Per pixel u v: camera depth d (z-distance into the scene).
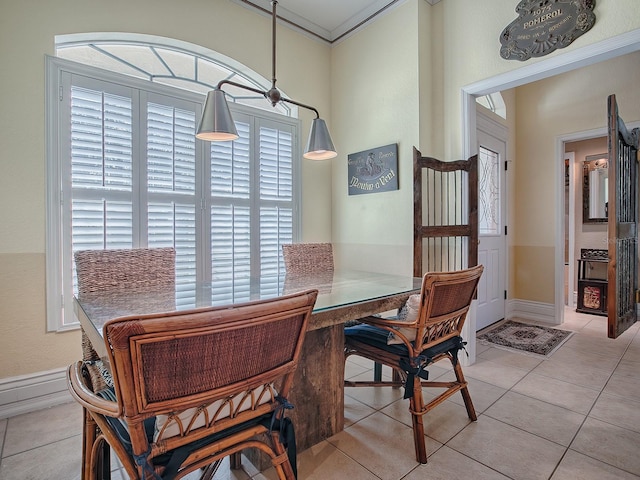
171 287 1.82
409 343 1.47
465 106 2.64
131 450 0.84
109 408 0.81
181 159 2.54
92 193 2.17
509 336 3.19
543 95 3.79
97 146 2.19
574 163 4.45
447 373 2.38
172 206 2.49
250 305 0.77
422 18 2.75
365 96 3.15
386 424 1.75
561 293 3.65
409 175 2.79
